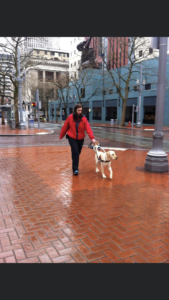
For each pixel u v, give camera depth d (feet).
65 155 28.99
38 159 26.25
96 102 164.66
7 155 28.84
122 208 12.67
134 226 10.60
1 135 60.39
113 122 130.31
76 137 19.02
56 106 240.73
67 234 9.78
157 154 21.15
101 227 10.45
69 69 255.70
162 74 20.17
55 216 11.57
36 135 63.10
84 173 20.25
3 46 75.97
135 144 45.50
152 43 19.85
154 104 112.88
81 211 12.21
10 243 9.04
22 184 16.80
